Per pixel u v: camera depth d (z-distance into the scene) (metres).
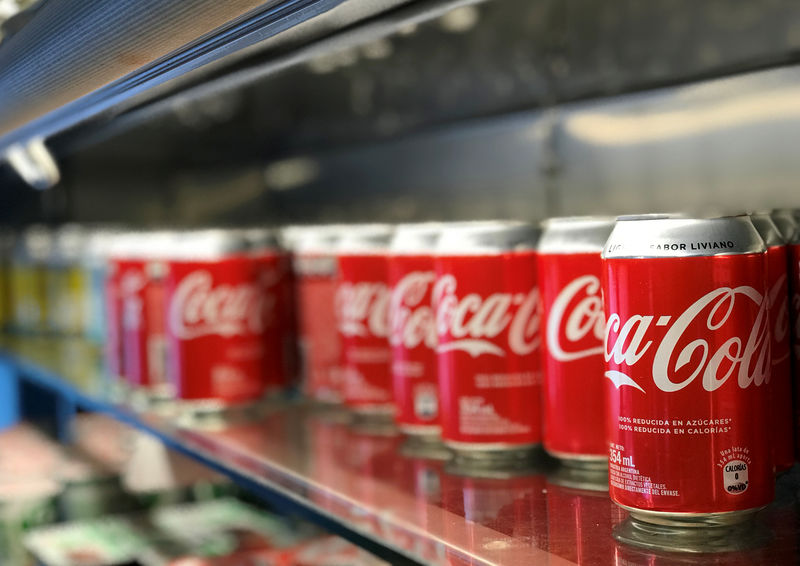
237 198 2.70
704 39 1.32
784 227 0.81
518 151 1.73
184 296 1.37
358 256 1.22
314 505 0.93
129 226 2.84
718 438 0.67
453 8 0.86
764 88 1.25
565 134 1.61
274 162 2.56
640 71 1.43
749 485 0.68
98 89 1.12
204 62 0.93
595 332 0.86
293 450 1.18
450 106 1.85
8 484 2.09
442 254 0.96
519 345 0.94
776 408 0.79
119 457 2.29
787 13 1.19
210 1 0.77
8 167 2.18
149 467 2.20
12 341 2.54
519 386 0.94
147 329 1.57
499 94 1.72
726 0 1.27
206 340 1.37
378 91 1.96
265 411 1.46
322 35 0.91
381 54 1.64
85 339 2.40
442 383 0.98
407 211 2.07
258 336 1.40
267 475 1.07
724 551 0.69
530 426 0.95
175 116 2.02
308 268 1.37
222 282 1.37
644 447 0.69
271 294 1.43
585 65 1.52
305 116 2.14
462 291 0.94
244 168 2.67
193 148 2.58
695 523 0.68
